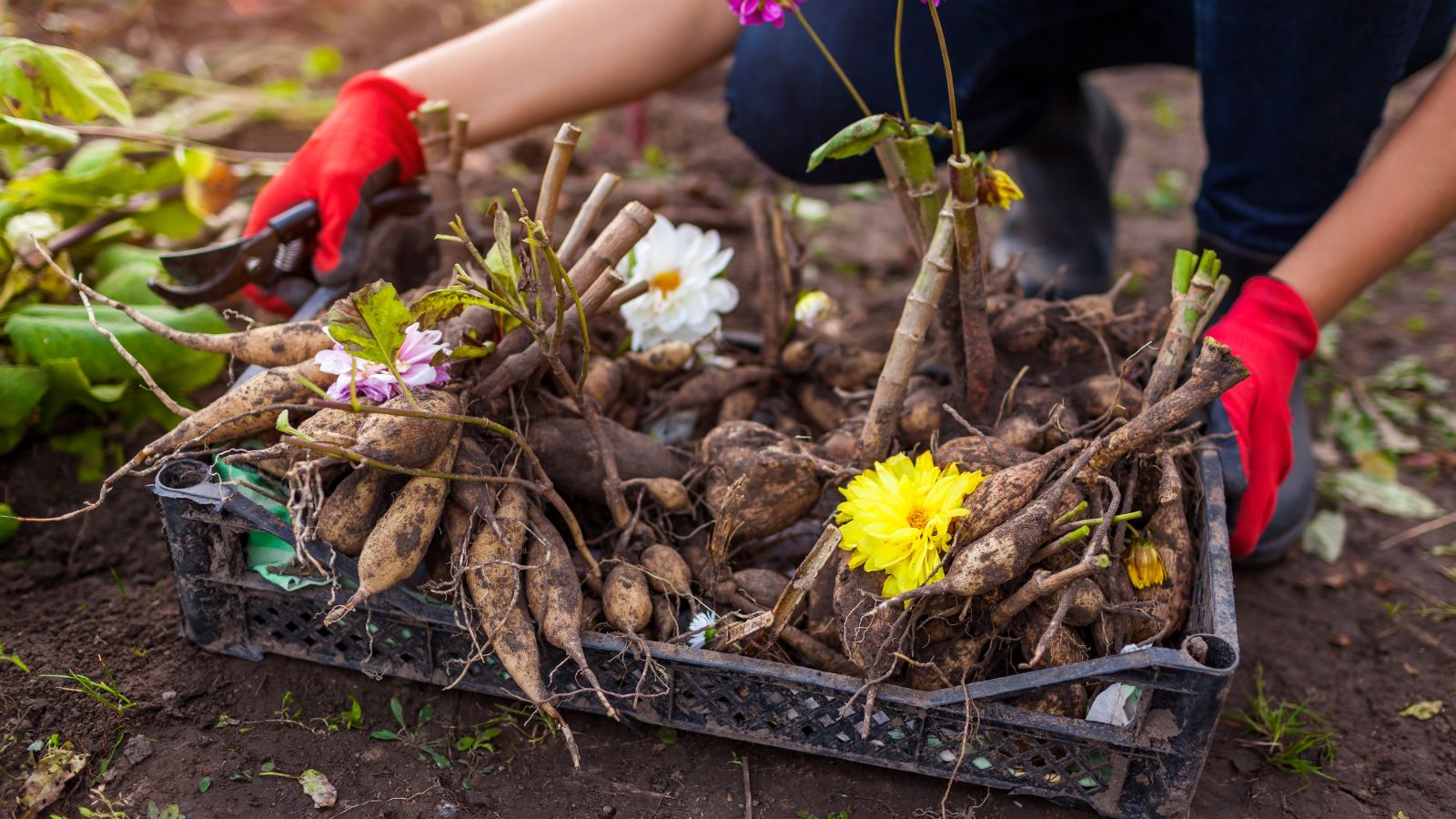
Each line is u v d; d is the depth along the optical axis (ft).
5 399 4.43
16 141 4.48
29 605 4.30
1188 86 9.16
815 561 3.75
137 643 4.20
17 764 3.89
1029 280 5.66
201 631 4.08
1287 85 4.31
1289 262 4.24
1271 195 4.53
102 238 4.99
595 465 4.03
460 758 3.96
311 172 4.40
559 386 4.19
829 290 6.04
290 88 6.46
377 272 4.58
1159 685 3.61
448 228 4.50
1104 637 3.79
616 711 3.88
